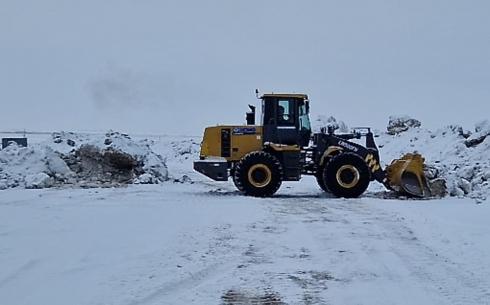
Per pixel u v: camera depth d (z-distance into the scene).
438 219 12.52
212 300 6.84
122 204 15.20
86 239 10.12
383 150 32.16
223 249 9.55
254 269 8.29
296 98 18.84
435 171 18.12
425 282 7.59
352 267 8.42
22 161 21.58
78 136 27.42
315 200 16.70
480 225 11.70
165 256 8.94
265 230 11.34
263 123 18.77
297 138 18.78
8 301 6.64
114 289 7.17
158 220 12.34
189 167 35.62
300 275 7.99
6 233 10.66
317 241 10.27
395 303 6.72
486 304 6.65
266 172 17.89
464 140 26.83
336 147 18.39
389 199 17.09
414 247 9.77
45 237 10.29
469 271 8.11
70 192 18.41
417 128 34.16
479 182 19.12
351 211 14.10
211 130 18.81
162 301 6.76
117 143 22.73
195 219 12.55
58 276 7.71
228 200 16.47
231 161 18.70
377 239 10.46
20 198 16.50
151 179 22.22
